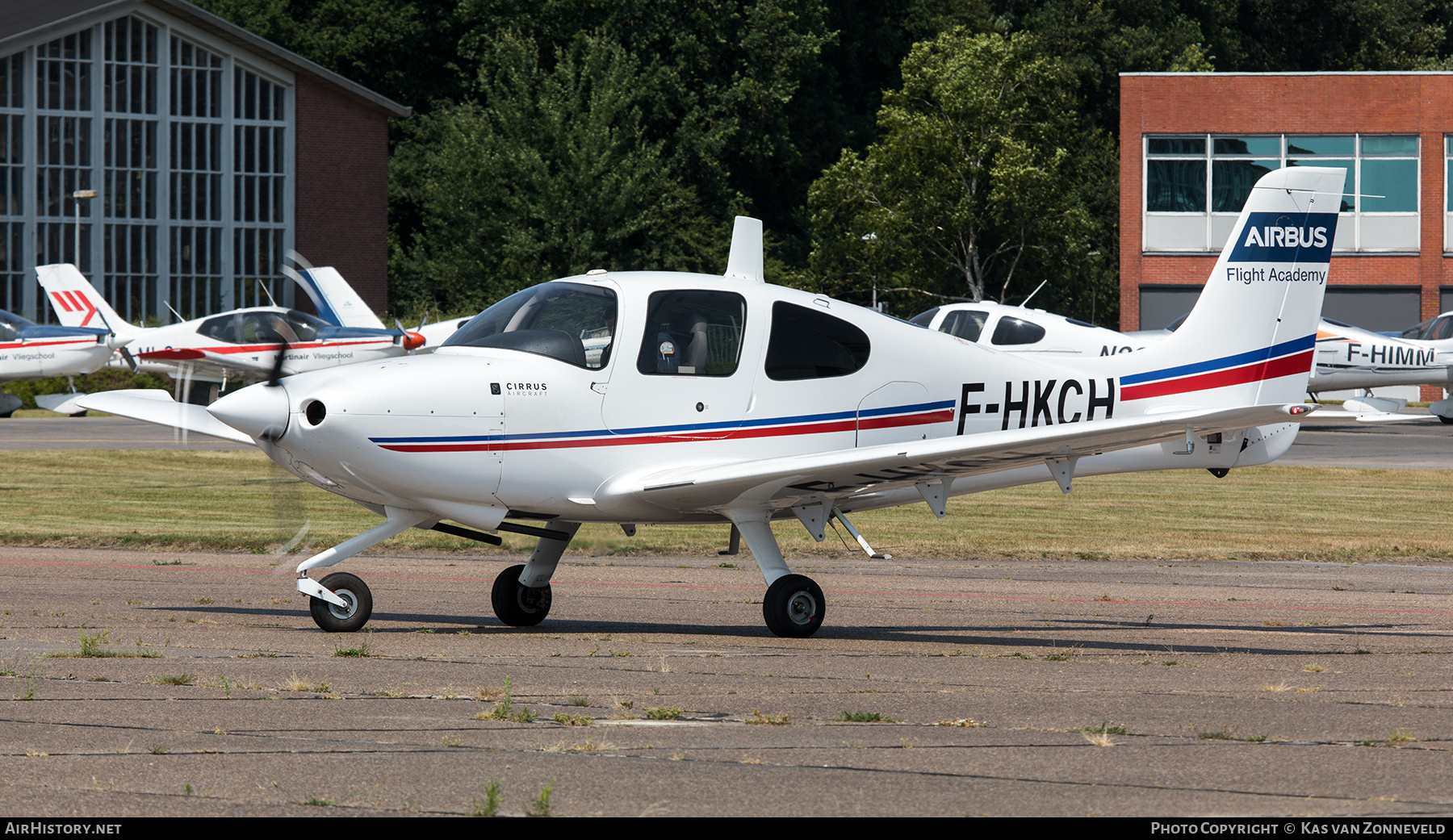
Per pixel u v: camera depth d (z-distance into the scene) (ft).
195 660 82.17
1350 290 487.61
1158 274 491.31
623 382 96.53
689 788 53.98
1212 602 120.26
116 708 67.41
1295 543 163.02
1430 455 286.05
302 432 91.35
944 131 611.47
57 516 177.58
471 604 115.34
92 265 532.73
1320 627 106.22
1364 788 55.06
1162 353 116.67
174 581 124.57
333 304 340.39
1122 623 107.96
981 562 149.18
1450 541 166.20
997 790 54.24
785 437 100.63
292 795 52.29
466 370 94.07
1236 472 252.01
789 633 98.12
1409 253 483.10
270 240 562.25
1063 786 54.95
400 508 96.89
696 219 647.56
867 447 103.19
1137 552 154.92
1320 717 69.36
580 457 95.55
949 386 106.73
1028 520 184.96
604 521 100.83
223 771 55.57
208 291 552.82
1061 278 653.71
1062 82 654.94
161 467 244.42
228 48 547.08
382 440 91.25
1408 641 98.78
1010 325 221.66
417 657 84.99
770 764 57.82
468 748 59.93
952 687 77.10
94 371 351.67
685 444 97.91
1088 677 81.56
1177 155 489.67
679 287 99.76
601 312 97.76
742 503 99.14
